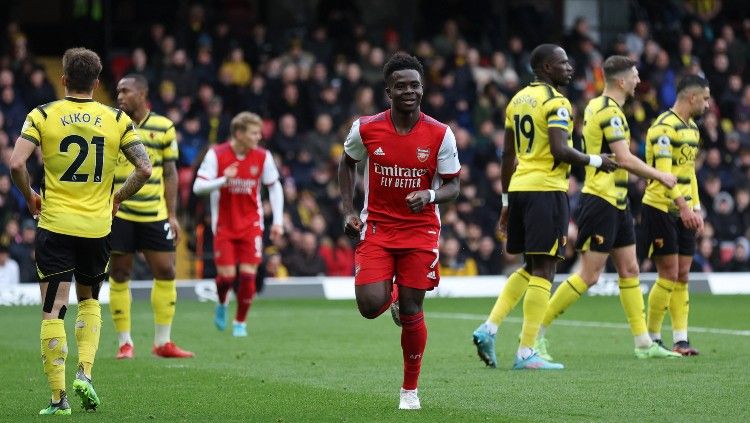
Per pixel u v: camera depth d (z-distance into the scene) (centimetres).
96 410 2486
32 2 8700
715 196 7675
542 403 2530
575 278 3425
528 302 3186
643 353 3488
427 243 2461
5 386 2891
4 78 7106
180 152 7075
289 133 7425
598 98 3453
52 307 2456
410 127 2462
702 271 7325
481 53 8431
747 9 9569
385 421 2308
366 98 7719
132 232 3569
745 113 8612
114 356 3641
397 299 2498
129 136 2538
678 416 2342
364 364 3347
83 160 2481
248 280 4353
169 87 7300
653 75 8412
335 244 7100
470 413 2398
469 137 7756
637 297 3494
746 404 2495
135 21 8362
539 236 3145
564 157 3097
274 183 4547
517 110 3219
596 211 3412
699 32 8894
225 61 7812
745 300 6228
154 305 3619
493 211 7456
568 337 4169
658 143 3578
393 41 8450
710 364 3269
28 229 6419
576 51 8344
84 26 8200
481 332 3219
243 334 4356
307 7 9031
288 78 7631
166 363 3412
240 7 8631
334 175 7412
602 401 2550
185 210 7025
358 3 9156
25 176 2462
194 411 2462
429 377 3002
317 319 5125
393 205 2467
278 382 2936
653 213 3600
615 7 9150
